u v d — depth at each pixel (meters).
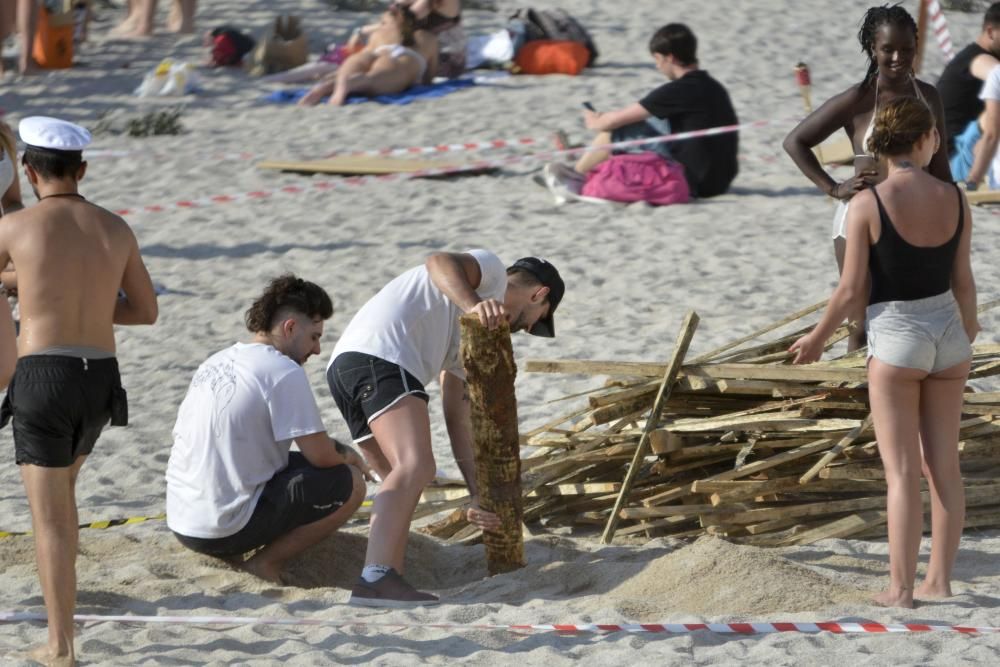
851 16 61.25
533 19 53.62
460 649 13.98
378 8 62.09
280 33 53.44
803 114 45.28
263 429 16.33
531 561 17.03
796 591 15.31
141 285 14.80
